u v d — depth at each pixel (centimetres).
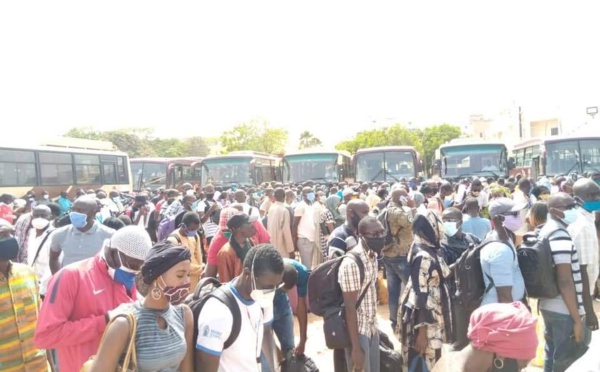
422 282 440
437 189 1291
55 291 326
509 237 458
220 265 534
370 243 421
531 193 937
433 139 6216
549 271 439
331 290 432
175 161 2688
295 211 966
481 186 1074
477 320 240
